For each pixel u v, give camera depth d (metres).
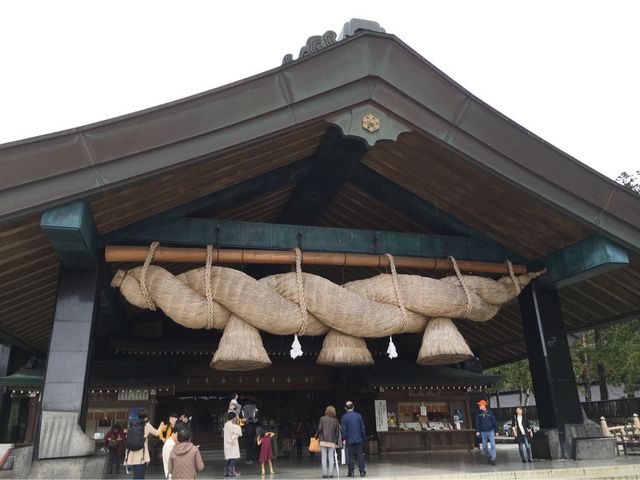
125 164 6.88
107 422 12.40
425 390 15.29
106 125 6.82
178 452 6.14
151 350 13.12
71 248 7.36
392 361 15.86
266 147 8.44
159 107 7.04
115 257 8.31
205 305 8.32
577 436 9.73
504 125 8.52
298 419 16.19
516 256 10.80
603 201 8.83
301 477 8.66
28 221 7.12
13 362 14.46
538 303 10.56
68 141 6.68
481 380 15.41
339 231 9.84
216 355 8.23
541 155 8.63
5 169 6.38
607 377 28.12
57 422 7.06
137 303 8.42
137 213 8.44
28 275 8.84
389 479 7.56
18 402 15.62
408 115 8.10
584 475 8.02
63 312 7.79
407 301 9.23
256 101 7.45
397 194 10.32
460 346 9.13
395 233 10.20
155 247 8.50
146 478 9.04
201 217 9.88
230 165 8.48
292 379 14.98
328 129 8.59
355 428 8.42
